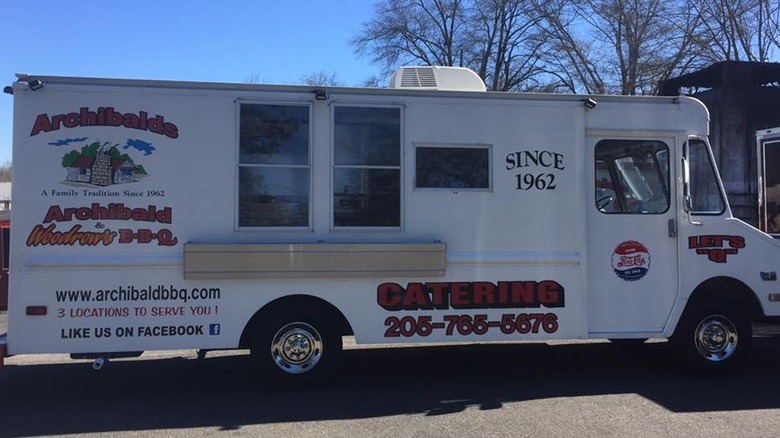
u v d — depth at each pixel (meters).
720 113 12.84
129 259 5.41
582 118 6.16
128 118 5.45
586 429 4.85
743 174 12.59
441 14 31.02
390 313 5.78
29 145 5.30
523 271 6.00
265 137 5.67
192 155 5.55
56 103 5.35
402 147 5.86
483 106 6.00
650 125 6.28
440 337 5.86
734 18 19.86
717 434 4.72
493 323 5.95
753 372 6.68
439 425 4.95
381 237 5.82
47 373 6.77
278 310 5.68
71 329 5.34
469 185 5.98
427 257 5.78
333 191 5.76
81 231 5.36
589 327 6.14
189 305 5.50
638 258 6.23
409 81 6.50
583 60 25.58
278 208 5.68
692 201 6.39
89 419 5.12
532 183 6.05
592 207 6.19
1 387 6.18
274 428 4.88
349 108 5.79
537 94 6.10
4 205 23.02
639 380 6.34
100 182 5.39
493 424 4.97
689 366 6.34
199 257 5.43
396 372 6.69
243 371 6.80
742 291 6.50
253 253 5.53
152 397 5.77
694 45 21.25
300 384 5.75
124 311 5.42
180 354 7.72
